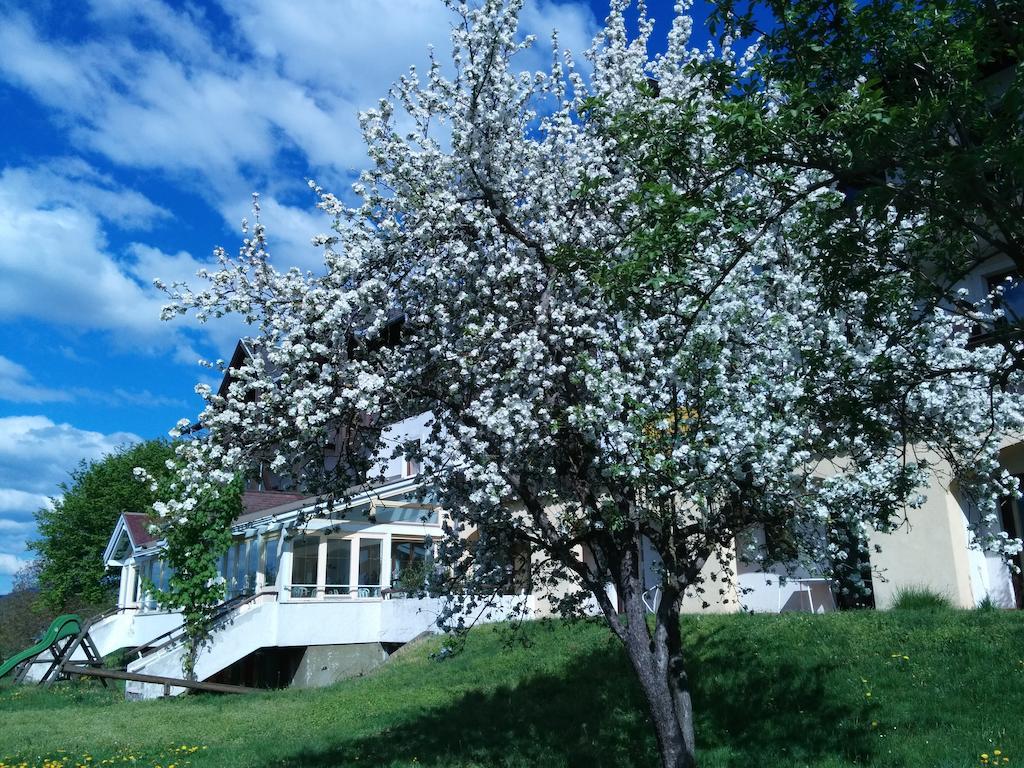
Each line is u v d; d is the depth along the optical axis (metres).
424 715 13.22
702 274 8.07
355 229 9.12
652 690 8.02
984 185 5.80
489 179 9.66
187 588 19.86
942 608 13.07
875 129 5.89
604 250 8.55
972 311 8.22
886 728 9.45
